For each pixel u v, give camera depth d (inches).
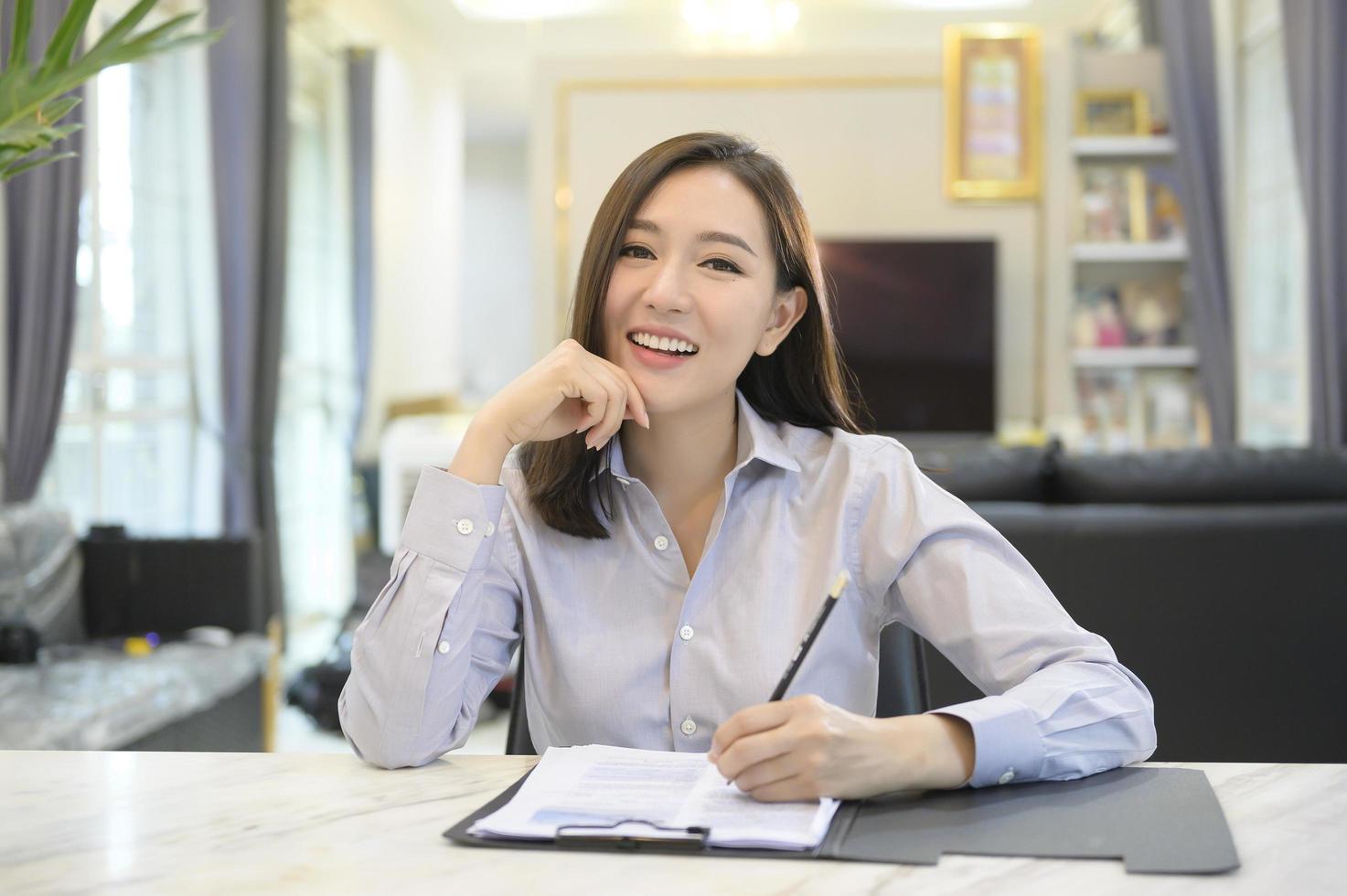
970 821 37.1
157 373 201.6
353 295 288.4
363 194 288.7
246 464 210.1
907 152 271.0
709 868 33.5
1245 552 96.3
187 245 209.9
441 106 346.3
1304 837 35.4
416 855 34.5
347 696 46.3
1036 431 270.2
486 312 499.8
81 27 36.9
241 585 148.1
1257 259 255.8
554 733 51.8
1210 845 34.5
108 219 186.1
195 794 40.6
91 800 39.8
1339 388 201.0
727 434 53.6
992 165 268.8
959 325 266.2
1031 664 47.4
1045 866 33.4
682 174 50.8
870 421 61.3
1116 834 35.7
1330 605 96.0
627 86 271.3
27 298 148.9
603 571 52.2
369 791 41.1
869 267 267.7
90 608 147.5
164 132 204.2
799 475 54.1
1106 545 96.7
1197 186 257.9
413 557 47.1
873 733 38.8
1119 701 43.5
